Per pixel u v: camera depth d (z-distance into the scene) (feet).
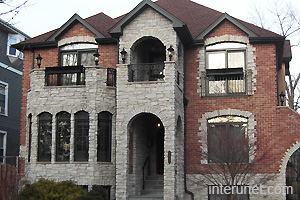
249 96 62.54
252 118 61.77
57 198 53.42
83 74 63.57
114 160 60.54
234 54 65.31
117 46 66.13
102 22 72.38
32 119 62.34
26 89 69.67
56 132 61.26
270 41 63.05
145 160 65.46
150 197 57.67
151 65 63.26
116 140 58.23
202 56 65.26
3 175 59.72
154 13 61.36
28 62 70.59
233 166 52.85
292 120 60.64
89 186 58.54
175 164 57.06
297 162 70.08
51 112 61.57
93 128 59.88
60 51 69.72
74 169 59.31
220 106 63.16
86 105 60.64
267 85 62.39
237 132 62.28
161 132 68.80
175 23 59.41
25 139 67.51
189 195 61.26
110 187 59.88
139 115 59.06
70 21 68.33
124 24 61.82
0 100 87.10
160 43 68.23
